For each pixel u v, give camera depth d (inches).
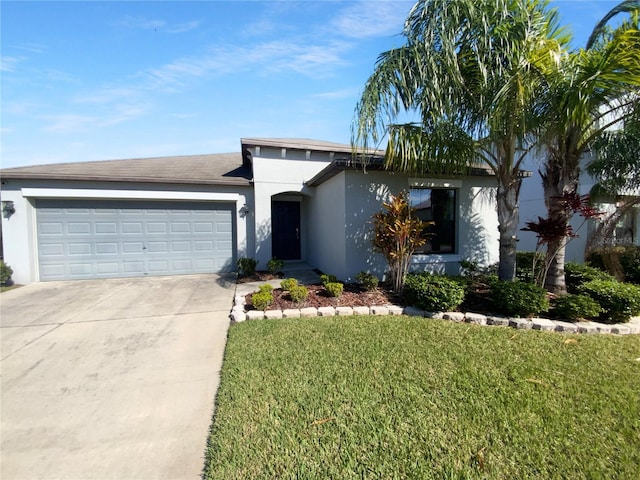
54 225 417.7
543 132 245.0
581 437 111.2
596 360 170.9
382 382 148.2
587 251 409.7
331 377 153.3
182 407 137.1
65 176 406.0
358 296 298.4
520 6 231.0
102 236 434.0
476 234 387.9
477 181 385.7
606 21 273.4
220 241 483.8
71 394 147.3
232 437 113.7
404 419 121.5
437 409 127.3
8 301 312.2
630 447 106.3
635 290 230.7
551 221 263.4
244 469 99.7
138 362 179.5
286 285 314.0
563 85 215.8
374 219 353.4
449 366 163.5
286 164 497.0
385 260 361.4
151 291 354.6
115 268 440.1
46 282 410.0
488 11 230.8
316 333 211.5
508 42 230.7
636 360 171.0
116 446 113.7
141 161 585.3
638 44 201.2
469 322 237.6
